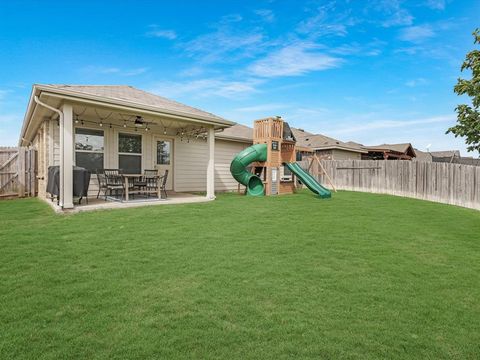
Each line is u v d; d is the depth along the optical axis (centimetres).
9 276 322
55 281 312
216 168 1330
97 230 516
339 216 714
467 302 287
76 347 208
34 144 1252
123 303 270
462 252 446
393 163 1334
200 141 1249
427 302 285
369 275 348
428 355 208
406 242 495
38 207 746
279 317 252
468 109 893
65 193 674
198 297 284
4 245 423
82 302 270
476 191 886
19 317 243
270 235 513
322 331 233
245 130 1606
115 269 348
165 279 323
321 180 1719
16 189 1029
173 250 420
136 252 407
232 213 707
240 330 232
